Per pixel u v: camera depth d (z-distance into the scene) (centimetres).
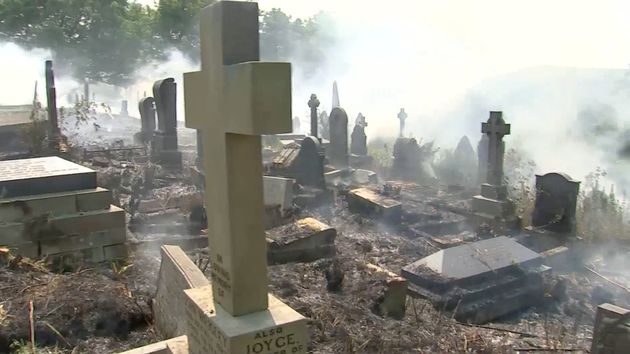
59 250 752
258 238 316
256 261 317
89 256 772
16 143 1744
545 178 1073
